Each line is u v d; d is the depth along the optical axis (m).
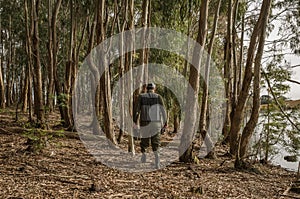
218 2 10.13
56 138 10.98
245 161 8.70
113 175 6.92
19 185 5.68
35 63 11.23
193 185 6.50
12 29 26.45
